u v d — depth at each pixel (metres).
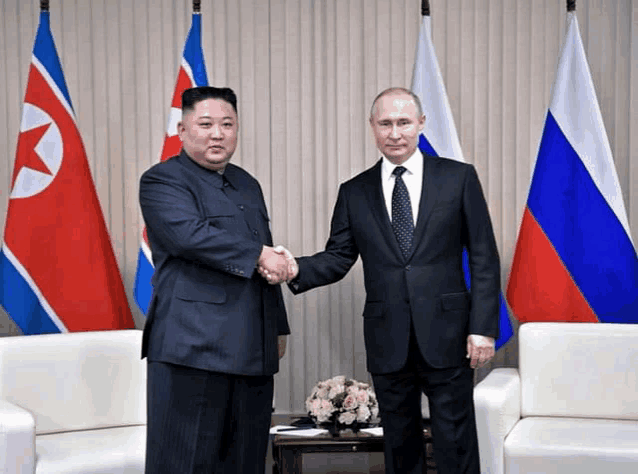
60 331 3.95
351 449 3.51
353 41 4.43
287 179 4.46
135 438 3.45
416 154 3.35
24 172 3.95
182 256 2.80
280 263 2.80
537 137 4.37
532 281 3.99
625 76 4.29
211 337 2.74
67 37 4.43
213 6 4.45
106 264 4.04
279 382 4.49
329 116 4.45
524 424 3.62
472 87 4.40
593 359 3.74
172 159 2.92
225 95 2.86
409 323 3.22
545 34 4.35
